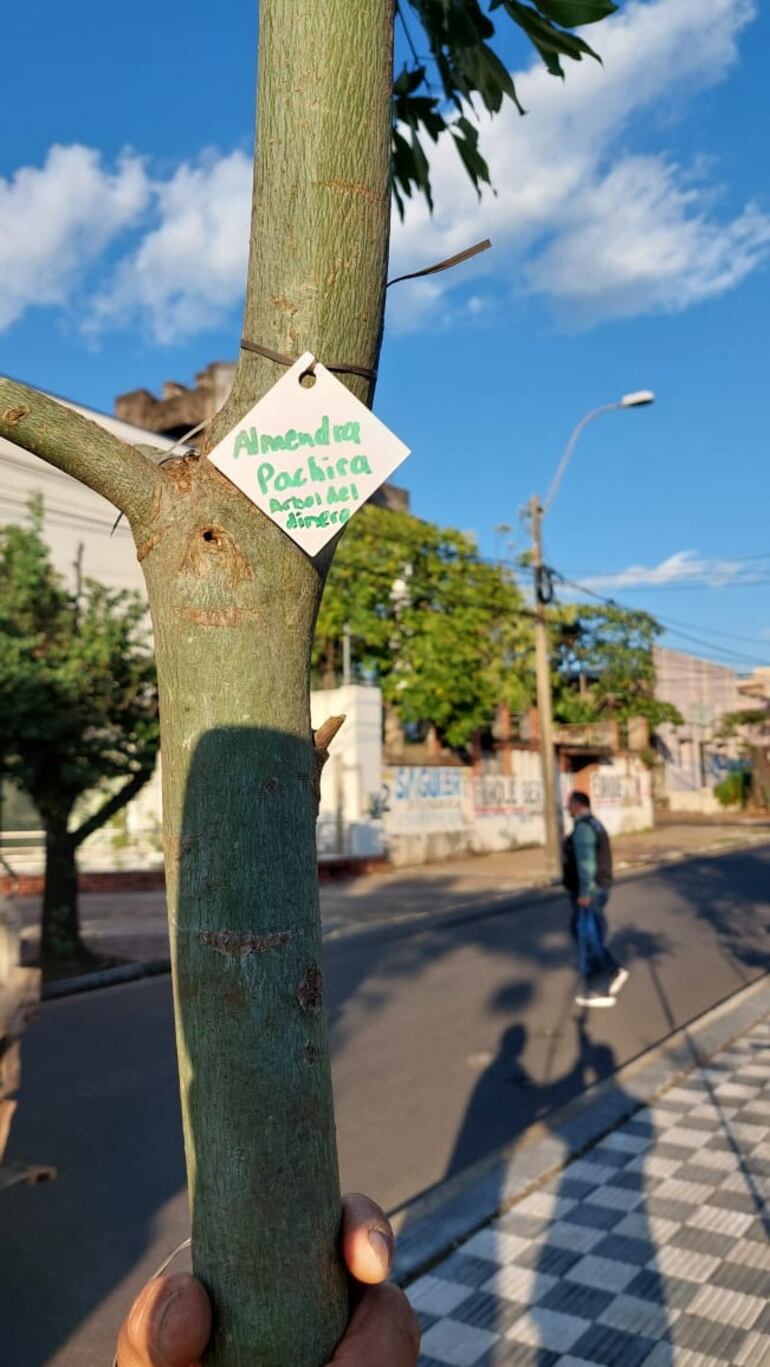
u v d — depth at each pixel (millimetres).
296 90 1337
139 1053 7699
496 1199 4723
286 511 1261
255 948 1165
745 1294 3812
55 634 10086
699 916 13852
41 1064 7387
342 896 17219
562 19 2031
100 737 10242
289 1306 1124
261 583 1251
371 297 1358
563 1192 4781
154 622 1282
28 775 10031
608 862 8766
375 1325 1190
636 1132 5539
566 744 28812
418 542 22672
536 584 21109
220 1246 1132
